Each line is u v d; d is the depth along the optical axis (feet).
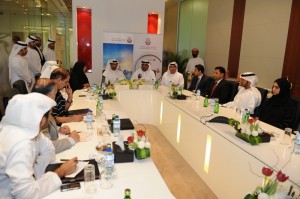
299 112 9.71
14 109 4.29
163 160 11.61
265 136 7.10
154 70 22.85
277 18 15.66
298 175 5.28
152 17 22.77
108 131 7.61
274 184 4.13
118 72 18.76
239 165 7.09
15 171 4.06
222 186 8.09
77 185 4.72
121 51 21.88
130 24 22.03
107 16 21.42
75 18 20.92
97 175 5.03
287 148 6.75
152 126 16.37
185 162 11.41
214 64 23.13
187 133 10.99
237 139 7.28
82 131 7.64
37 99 4.37
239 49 19.43
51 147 5.58
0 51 19.10
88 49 21.56
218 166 8.31
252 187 6.52
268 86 16.48
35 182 4.25
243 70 18.99
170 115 13.32
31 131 4.31
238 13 19.42
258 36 17.33
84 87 16.28
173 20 32.24
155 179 5.08
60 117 8.66
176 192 9.08
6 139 4.20
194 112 10.50
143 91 16.26
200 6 26.00
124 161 5.71
